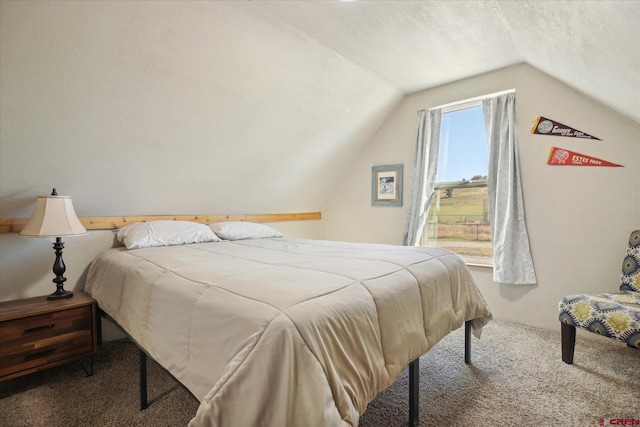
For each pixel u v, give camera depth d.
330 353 0.91
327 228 4.23
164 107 2.09
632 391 1.67
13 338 1.61
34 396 1.64
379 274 1.38
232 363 0.86
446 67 2.69
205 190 2.90
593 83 2.00
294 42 2.16
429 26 2.04
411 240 3.28
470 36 2.17
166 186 2.61
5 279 1.97
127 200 2.48
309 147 3.21
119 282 1.75
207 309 1.08
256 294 1.05
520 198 2.64
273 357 0.83
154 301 1.36
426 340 1.39
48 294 2.12
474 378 1.82
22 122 1.71
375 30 2.09
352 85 2.81
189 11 1.71
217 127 2.44
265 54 2.14
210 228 2.84
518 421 1.44
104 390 1.69
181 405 1.56
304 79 2.49
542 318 2.60
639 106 1.85
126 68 1.78
